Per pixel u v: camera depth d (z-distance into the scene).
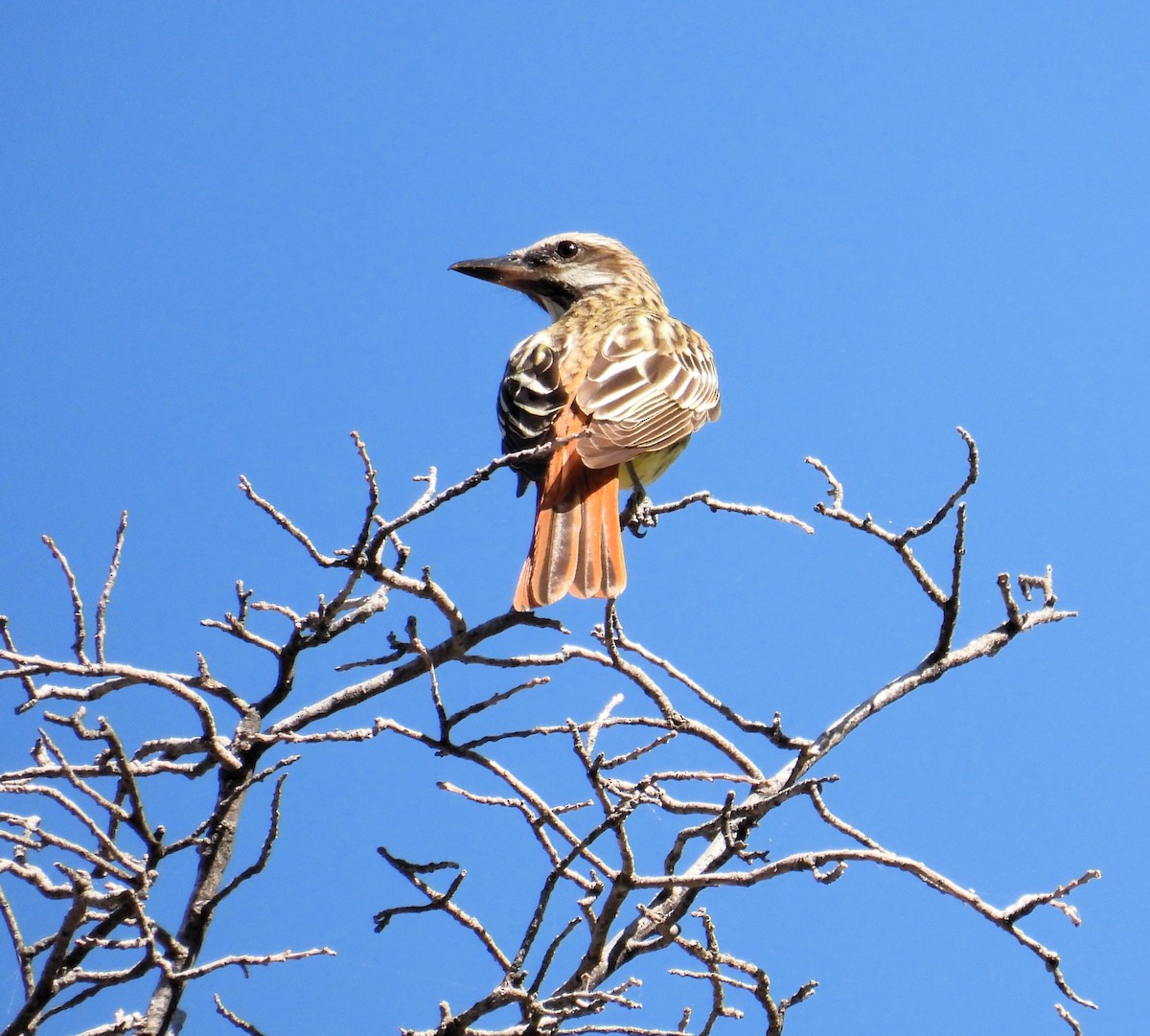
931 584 10.48
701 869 10.20
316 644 10.29
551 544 11.64
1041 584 11.16
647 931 9.96
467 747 10.04
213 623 10.30
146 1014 9.09
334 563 9.52
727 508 10.62
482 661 10.84
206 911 9.48
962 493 10.10
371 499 9.30
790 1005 9.54
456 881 9.47
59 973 8.90
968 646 10.77
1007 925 9.16
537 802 10.04
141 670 9.41
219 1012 9.82
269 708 10.48
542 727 10.08
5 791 8.57
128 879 8.61
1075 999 9.10
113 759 9.78
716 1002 9.58
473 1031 9.11
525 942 8.78
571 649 10.98
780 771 10.75
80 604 9.30
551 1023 8.88
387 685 10.91
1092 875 9.14
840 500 10.36
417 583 10.30
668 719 11.12
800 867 9.20
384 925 9.61
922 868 9.24
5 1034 8.41
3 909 8.92
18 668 9.08
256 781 9.06
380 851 9.61
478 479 9.35
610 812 8.93
